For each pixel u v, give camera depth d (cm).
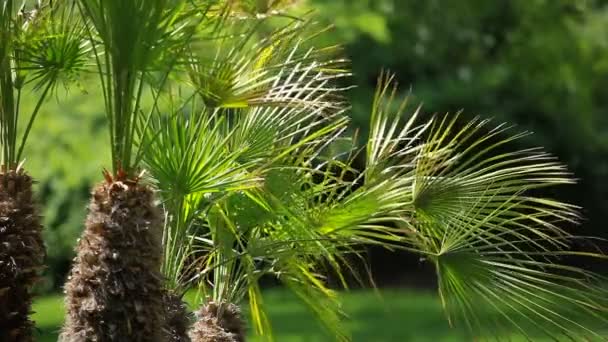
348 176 792
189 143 603
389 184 649
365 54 2158
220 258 686
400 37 2191
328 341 1583
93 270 570
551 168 641
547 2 2177
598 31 2167
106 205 571
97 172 1461
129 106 571
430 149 674
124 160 576
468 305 637
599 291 642
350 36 1803
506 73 2164
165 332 605
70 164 1469
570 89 2164
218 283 690
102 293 567
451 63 2217
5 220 590
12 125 603
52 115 1453
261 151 657
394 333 1652
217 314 684
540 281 629
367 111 2086
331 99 727
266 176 648
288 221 663
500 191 639
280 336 1633
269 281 1903
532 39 2177
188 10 595
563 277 631
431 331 1670
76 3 595
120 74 567
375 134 661
